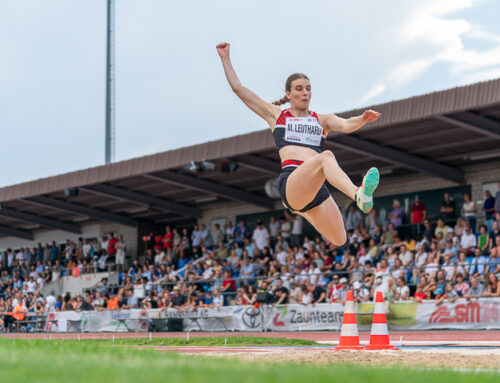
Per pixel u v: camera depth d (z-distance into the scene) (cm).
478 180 2434
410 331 1811
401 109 1914
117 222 3422
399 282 1902
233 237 2908
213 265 2645
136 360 569
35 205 3375
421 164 2358
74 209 3278
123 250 3259
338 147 2319
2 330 3064
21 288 3519
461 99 1802
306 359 802
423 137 2175
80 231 3731
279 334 1927
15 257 3909
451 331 1716
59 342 941
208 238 3003
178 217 3466
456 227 2167
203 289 2597
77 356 596
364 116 672
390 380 434
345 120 688
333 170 606
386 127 2083
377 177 559
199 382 384
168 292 2552
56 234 3866
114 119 3862
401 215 2450
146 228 3516
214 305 2277
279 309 2081
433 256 2022
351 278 2197
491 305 1695
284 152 679
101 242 3603
